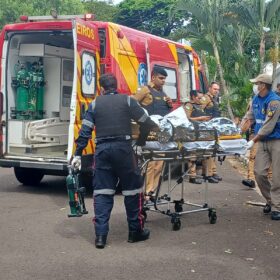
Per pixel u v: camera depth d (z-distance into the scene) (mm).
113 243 5996
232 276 5008
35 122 9258
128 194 5949
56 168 8547
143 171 6738
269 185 7590
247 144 7348
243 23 16969
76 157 6121
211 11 17344
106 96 6008
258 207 8180
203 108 10328
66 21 8414
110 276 4926
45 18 8992
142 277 4914
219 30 17719
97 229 5809
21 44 9328
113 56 8695
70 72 9930
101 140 5891
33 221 6930
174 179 10562
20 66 9383
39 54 9242
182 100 11469
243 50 19484
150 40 10078
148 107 7930
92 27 8500
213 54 18844
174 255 5582
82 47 8188
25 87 9328
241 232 6594
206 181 7246
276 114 7266
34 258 5402
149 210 6992
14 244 5875
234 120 16562
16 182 10164
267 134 7297
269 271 5184
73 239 6113
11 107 9258
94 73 8516
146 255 5566
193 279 4898
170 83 10844
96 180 5902
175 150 6457
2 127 9070
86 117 6012
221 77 17734
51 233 6348
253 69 18250
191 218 7297
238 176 11633
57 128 9695
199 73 12312
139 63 9555
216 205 8227
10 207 7797
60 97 9711
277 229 6805
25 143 9195
